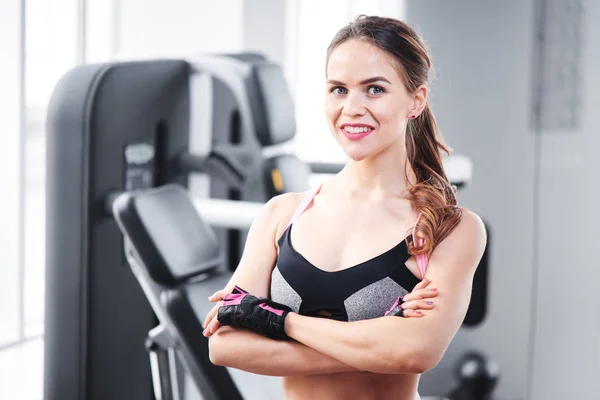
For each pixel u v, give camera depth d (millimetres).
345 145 1890
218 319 1907
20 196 4816
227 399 2867
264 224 2047
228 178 4000
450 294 1839
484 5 5324
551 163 5395
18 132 4723
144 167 3701
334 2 6809
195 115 3988
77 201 3408
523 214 5445
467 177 4352
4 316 5016
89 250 3426
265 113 3889
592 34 5277
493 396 5516
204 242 3059
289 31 6617
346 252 1894
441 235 1894
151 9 5672
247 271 2004
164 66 3799
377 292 1847
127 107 3574
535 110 5367
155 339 3016
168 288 2918
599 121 5320
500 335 5508
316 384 1930
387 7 5848
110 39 5461
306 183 4363
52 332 3475
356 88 1864
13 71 4637
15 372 4828
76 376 3467
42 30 5297
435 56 5383
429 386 5406
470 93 5391
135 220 2844
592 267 5418
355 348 1791
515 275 5488
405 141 2016
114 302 3555
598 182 5344
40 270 6168
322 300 1866
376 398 1918
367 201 1950
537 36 5324
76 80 3455
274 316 1862
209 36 6086
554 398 5523
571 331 5469
